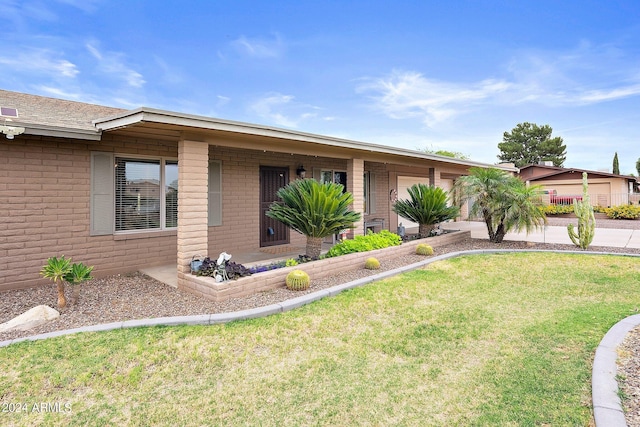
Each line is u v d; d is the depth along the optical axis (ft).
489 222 33.35
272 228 31.07
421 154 32.55
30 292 17.54
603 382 8.88
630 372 9.32
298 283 17.17
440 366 10.48
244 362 10.70
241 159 28.30
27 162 18.30
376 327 13.35
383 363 10.70
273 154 30.71
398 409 8.52
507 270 22.26
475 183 32.17
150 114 14.97
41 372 9.84
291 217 21.27
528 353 11.09
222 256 16.80
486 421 7.95
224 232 27.25
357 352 11.38
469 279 20.17
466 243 32.91
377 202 42.73
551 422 7.80
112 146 21.07
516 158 130.93
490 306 15.64
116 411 8.46
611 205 69.36
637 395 8.28
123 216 21.99
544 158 127.34
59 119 19.93
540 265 23.48
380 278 19.95
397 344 11.94
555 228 45.78
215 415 8.35
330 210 20.99
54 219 19.15
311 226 20.92
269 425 8.01
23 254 18.22
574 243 29.81
